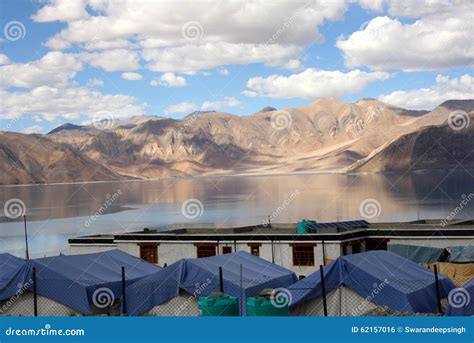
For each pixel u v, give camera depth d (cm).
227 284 3431
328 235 5266
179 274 3453
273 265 3934
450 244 5303
